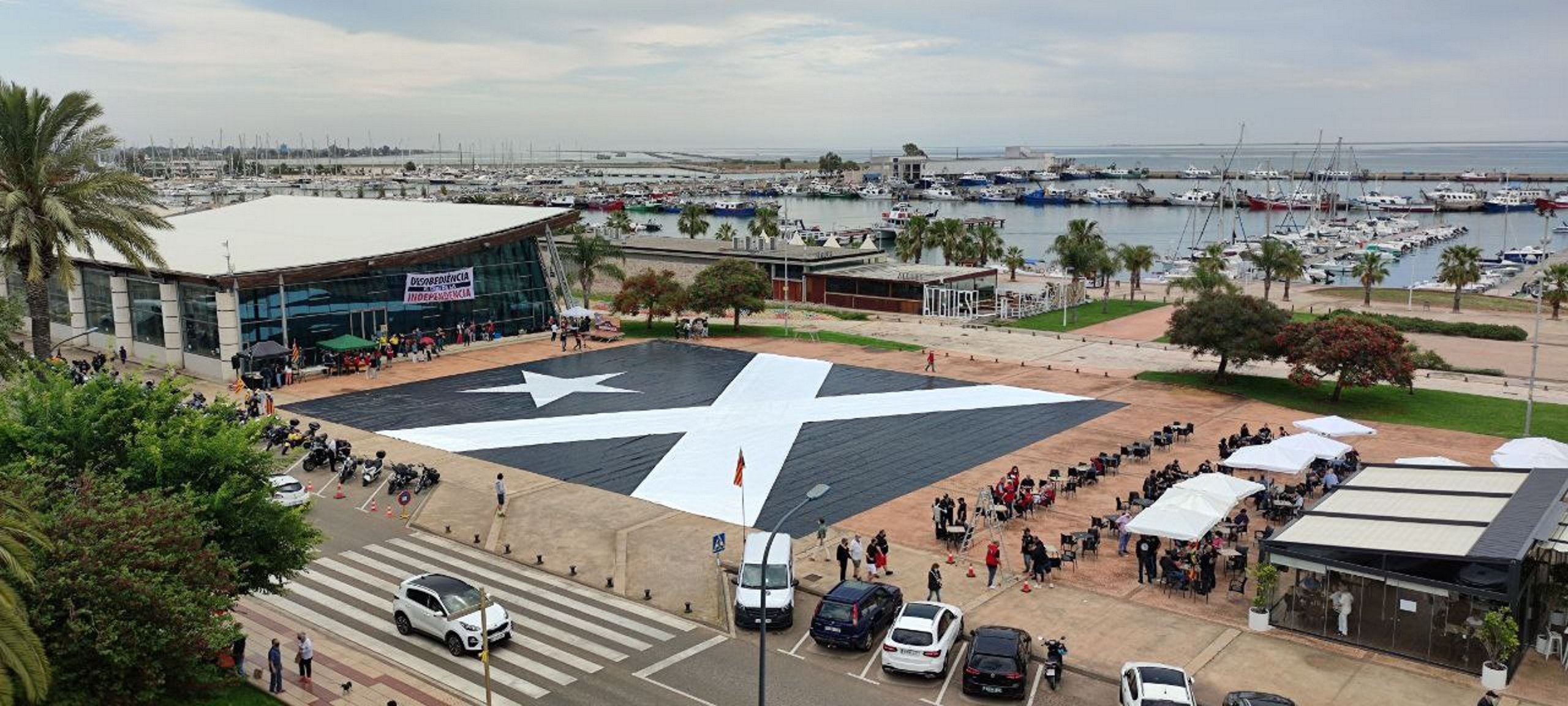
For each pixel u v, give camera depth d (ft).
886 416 218.18
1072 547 138.82
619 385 246.47
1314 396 234.38
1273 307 245.45
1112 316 368.27
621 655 110.11
